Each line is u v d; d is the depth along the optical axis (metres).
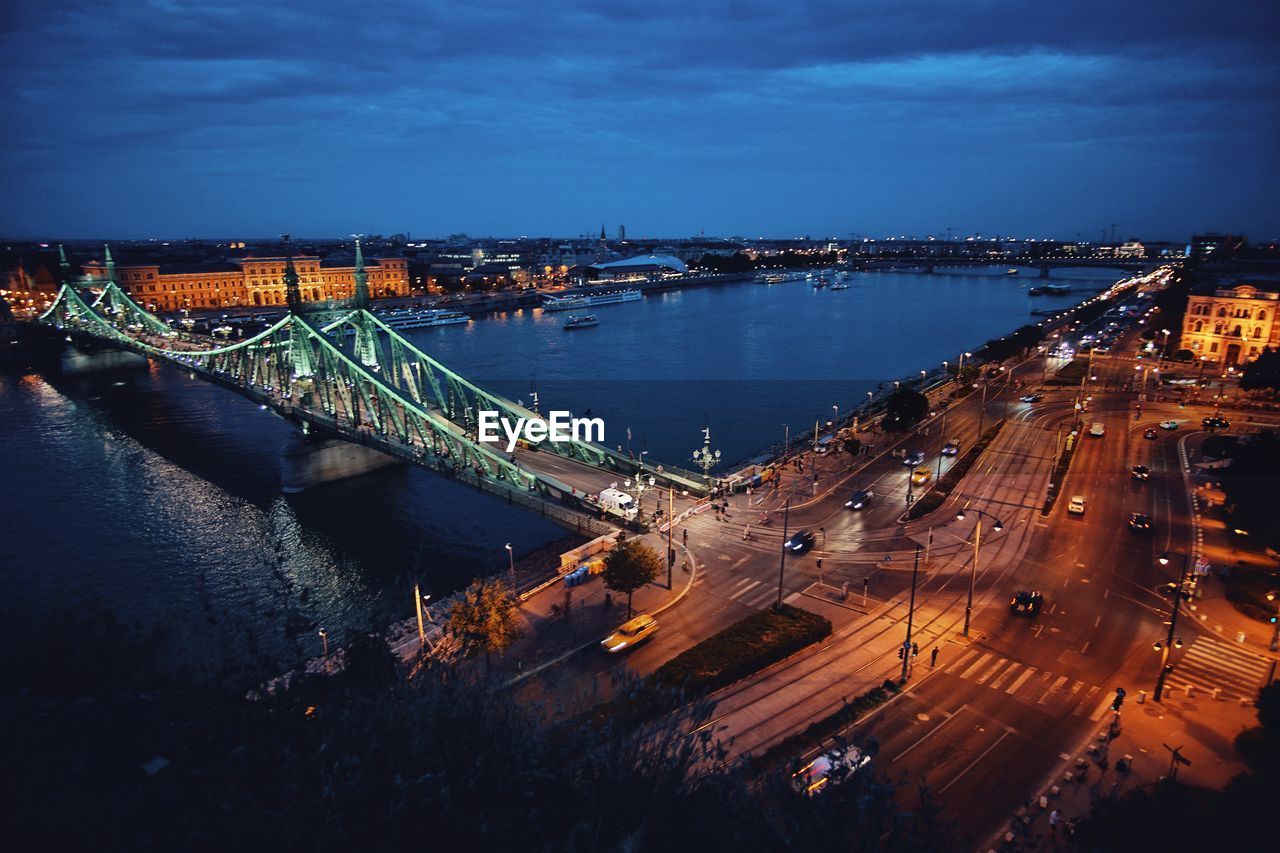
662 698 19.72
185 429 141.12
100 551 85.19
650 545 68.69
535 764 15.85
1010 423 109.88
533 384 160.38
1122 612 55.09
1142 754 39.72
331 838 14.20
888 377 179.62
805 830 15.46
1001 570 62.25
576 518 74.81
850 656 50.12
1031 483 83.38
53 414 154.00
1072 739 41.12
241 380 137.00
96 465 118.31
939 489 81.62
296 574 78.69
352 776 15.20
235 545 86.94
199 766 16.86
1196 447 94.62
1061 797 36.56
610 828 15.16
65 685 21.09
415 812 14.60
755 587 60.84
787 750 39.91
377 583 76.25
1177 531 69.12
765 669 48.81
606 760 16.34
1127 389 128.00
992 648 50.75
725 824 15.65
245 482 110.06
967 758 39.72
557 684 24.88
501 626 48.62
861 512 76.19
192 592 74.38
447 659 23.95
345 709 17.88
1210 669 47.72
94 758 17.72
